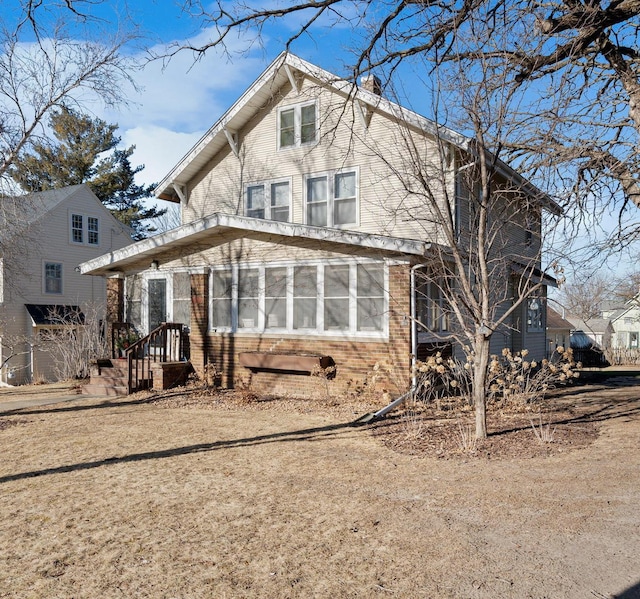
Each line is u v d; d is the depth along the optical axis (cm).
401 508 563
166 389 1460
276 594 392
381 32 890
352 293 1279
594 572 416
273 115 1717
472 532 496
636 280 1836
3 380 2470
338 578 414
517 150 1047
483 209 849
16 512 570
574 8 840
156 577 421
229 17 889
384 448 829
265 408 1195
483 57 822
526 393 1187
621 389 1567
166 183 1880
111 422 1078
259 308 1427
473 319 878
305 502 587
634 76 948
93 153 3850
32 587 409
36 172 1673
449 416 1066
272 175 1708
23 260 2402
